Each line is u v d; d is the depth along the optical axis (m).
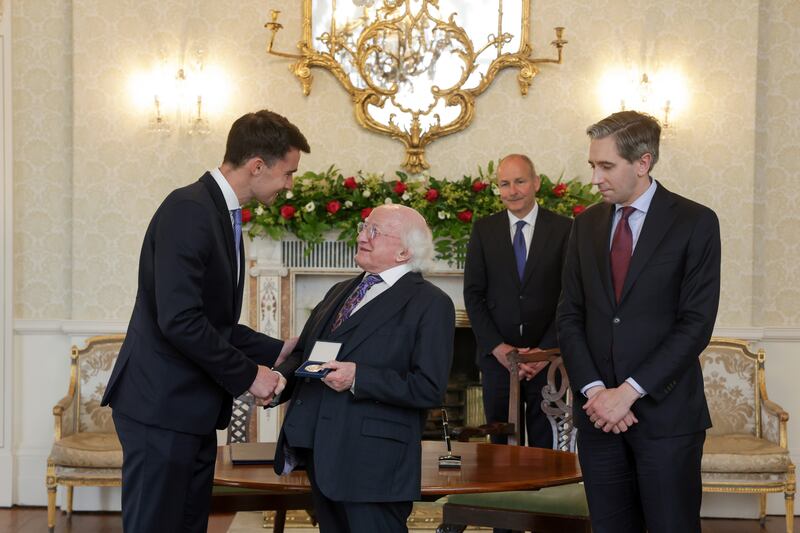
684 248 3.13
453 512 3.92
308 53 6.04
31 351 6.08
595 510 3.21
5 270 6.02
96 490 5.93
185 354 2.90
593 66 6.06
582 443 3.23
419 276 3.05
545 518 3.77
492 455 3.81
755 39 5.98
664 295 3.14
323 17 6.07
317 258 6.00
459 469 3.49
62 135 6.06
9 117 6.00
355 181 5.91
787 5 6.15
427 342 2.91
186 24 6.01
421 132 6.08
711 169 6.01
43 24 6.04
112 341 5.87
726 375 5.87
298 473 3.47
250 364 2.99
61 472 5.32
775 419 5.55
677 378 3.09
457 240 5.88
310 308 6.14
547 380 4.65
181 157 6.01
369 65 6.07
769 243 6.17
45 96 6.05
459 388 6.30
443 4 6.08
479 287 5.16
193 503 3.12
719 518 5.97
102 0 5.95
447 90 6.07
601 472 3.19
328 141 6.10
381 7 6.08
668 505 3.07
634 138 3.11
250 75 6.06
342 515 2.99
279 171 3.09
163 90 5.98
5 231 6.01
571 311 3.34
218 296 3.03
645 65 6.02
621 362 3.13
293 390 3.15
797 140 6.15
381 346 2.93
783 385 6.17
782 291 6.17
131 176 5.98
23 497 6.06
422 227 3.04
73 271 5.98
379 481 2.85
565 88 6.08
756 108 6.10
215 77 6.04
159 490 2.96
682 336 3.07
